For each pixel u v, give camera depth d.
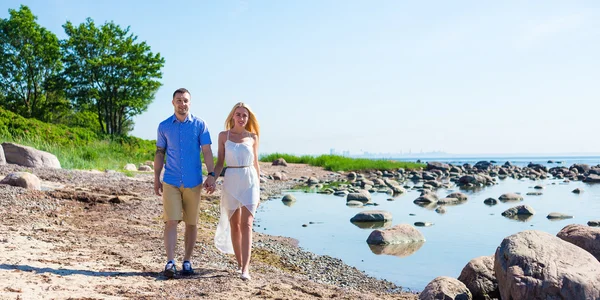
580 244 5.96
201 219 10.84
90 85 38.88
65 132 27.61
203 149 5.34
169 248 5.16
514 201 16.77
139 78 39.12
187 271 5.32
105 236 7.43
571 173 33.16
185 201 5.31
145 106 41.34
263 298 4.59
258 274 5.96
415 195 19.05
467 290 5.26
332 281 6.60
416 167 37.81
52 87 38.75
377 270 7.32
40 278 4.52
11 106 39.66
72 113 43.38
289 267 7.19
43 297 3.92
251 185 5.39
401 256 8.23
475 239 9.73
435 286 5.22
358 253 8.44
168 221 5.18
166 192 5.19
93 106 39.94
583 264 4.53
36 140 22.48
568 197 18.27
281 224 11.49
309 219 12.33
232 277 5.36
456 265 7.66
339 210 14.11
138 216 9.76
